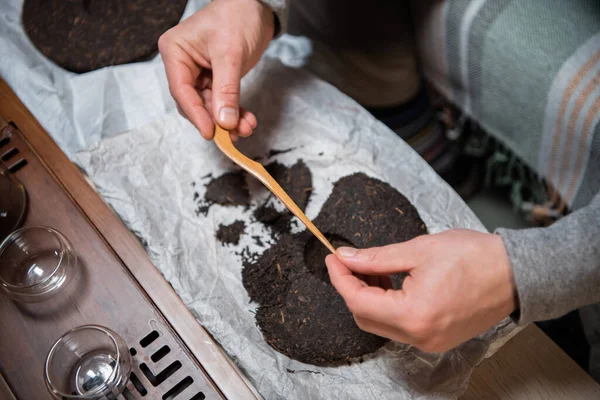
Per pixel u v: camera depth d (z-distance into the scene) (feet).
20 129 2.36
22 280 2.04
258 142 2.45
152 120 2.48
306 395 1.99
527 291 1.80
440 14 2.58
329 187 2.38
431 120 3.10
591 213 1.87
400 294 1.85
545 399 2.05
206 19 2.19
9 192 2.17
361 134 2.45
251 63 2.30
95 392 1.84
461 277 1.82
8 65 2.61
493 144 3.09
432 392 2.00
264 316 2.13
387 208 2.28
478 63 2.58
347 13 2.88
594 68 2.23
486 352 2.05
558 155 2.48
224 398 1.90
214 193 2.36
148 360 1.95
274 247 2.26
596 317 2.50
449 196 2.32
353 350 2.07
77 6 2.69
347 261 1.92
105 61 2.61
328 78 2.92
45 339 1.99
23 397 1.91
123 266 2.09
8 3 2.74
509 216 3.00
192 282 2.18
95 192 2.25
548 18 2.34
